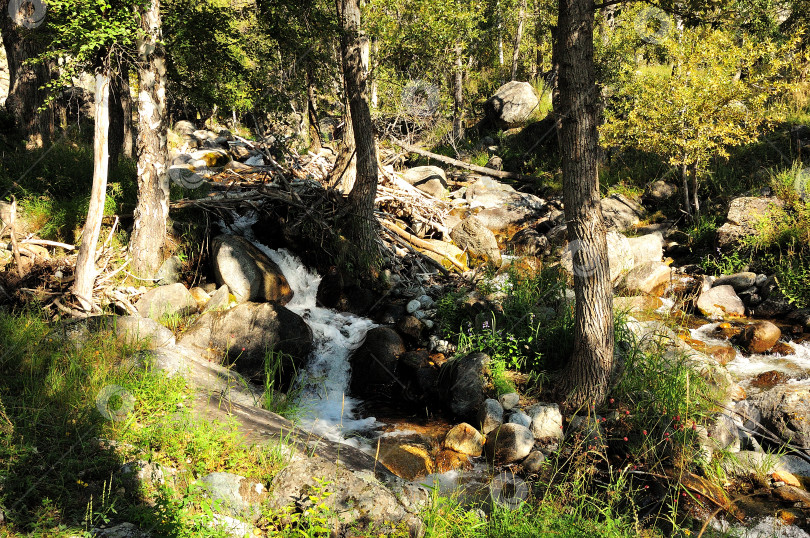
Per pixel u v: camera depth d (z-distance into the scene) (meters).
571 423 6.92
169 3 10.05
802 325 9.30
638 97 13.41
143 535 3.90
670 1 7.37
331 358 8.88
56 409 5.20
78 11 7.81
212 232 10.86
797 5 13.34
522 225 14.18
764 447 6.81
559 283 9.25
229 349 8.06
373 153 10.80
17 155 12.75
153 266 9.23
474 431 6.93
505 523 4.75
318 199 11.33
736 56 11.68
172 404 5.48
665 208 13.65
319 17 9.82
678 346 8.19
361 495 4.67
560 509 5.31
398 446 6.82
